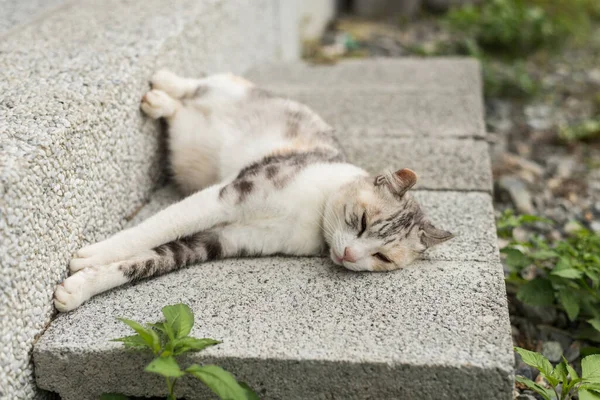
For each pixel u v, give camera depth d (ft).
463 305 3.33
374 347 3.10
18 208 3.01
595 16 10.41
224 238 3.66
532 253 4.33
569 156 5.99
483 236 3.85
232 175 3.90
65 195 3.31
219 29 5.09
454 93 5.68
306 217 3.66
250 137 4.06
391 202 3.62
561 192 5.42
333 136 4.23
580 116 6.85
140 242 3.49
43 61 3.88
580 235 4.35
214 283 3.49
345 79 6.00
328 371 3.06
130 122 3.83
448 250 3.74
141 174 4.00
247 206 3.60
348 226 3.59
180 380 3.14
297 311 3.31
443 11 10.11
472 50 8.08
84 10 4.71
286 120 4.13
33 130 3.22
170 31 4.33
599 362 3.31
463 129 5.03
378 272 3.59
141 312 3.30
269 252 3.71
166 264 3.54
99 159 3.56
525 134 6.43
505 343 3.12
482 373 3.01
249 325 3.22
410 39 8.88
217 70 5.11
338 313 3.29
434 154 4.69
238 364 3.08
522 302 4.17
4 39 4.16
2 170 2.96
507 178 5.36
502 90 7.31
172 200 4.13
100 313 3.30
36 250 3.14
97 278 3.35
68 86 3.61
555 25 8.89
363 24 9.53
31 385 3.16
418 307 3.32
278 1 6.66
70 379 3.17
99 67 3.84
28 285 3.11
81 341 3.15
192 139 4.12
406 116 5.24
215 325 3.23
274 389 3.11
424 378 3.04
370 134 4.96
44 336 3.18
